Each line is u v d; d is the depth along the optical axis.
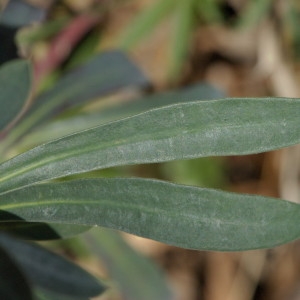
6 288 0.32
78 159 0.29
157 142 0.28
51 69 0.60
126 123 0.28
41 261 0.36
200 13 0.67
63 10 0.63
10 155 0.45
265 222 0.28
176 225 0.29
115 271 0.48
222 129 0.28
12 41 0.39
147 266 0.48
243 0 0.68
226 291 0.67
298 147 0.65
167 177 0.62
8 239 0.35
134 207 0.29
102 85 0.45
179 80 0.70
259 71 0.69
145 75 0.46
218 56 0.72
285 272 0.67
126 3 0.67
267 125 0.28
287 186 0.65
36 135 0.44
